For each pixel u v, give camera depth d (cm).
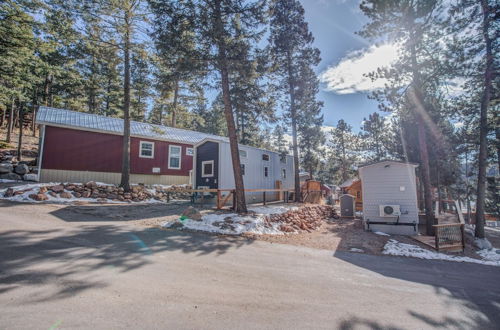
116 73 2175
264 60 972
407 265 580
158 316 273
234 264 470
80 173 1428
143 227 685
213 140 1352
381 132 2609
